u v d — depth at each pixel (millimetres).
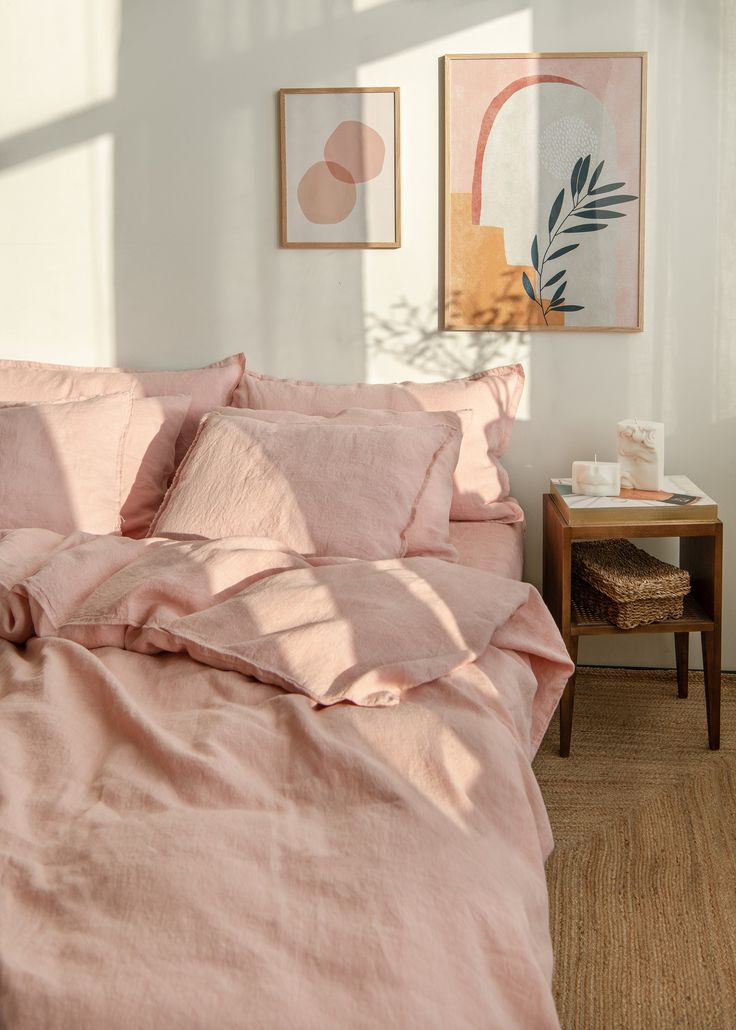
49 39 3145
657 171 3035
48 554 2289
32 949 1143
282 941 1169
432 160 3100
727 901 2131
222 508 2488
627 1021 1797
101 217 3227
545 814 1743
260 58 3094
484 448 2992
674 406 3152
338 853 1348
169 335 3270
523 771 1754
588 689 3207
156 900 1204
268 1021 1046
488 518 2977
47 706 1717
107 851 1298
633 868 2250
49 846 1346
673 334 3113
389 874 1303
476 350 3176
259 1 3066
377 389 3062
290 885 1275
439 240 3137
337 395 3064
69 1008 1041
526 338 3154
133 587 2045
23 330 3314
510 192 3074
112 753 1604
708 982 1894
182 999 1059
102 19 3121
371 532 2422
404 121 3088
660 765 2721
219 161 3160
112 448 2738
